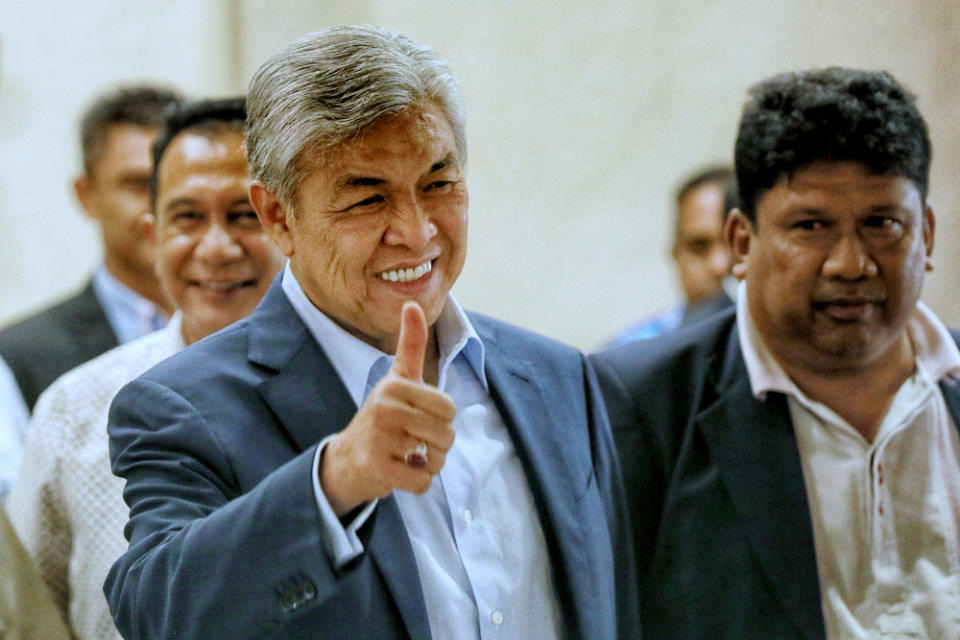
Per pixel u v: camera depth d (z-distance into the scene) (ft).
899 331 13.70
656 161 28.50
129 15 32.48
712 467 14.24
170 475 10.84
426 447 9.52
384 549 10.99
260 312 12.10
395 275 11.16
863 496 13.94
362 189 10.90
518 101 28.73
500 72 28.73
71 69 32.78
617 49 28.43
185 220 15.72
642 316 28.76
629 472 14.39
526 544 12.00
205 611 9.77
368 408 9.54
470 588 11.53
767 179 13.56
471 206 28.99
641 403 14.64
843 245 13.29
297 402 11.44
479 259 29.07
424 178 11.10
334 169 10.87
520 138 28.81
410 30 28.86
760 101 13.84
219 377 11.43
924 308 14.42
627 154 28.60
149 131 22.89
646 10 28.22
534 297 29.07
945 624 13.52
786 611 13.67
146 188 22.82
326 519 9.79
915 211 13.41
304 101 10.80
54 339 22.59
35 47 32.81
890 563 13.82
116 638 14.70
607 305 28.94
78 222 33.09
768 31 27.43
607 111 28.53
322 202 10.98
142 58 32.50
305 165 10.94
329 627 10.52
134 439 11.19
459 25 28.71
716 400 14.51
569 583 11.92
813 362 13.94
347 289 11.18
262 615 9.71
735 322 15.01
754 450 14.16
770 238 13.67
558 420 12.69
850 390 14.24
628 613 13.35
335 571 9.78
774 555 13.78
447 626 11.30
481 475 11.96
